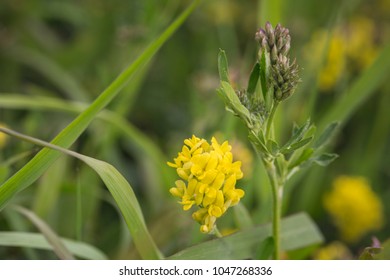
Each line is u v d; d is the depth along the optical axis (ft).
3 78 2.15
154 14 1.73
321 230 1.84
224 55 1.10
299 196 1.84
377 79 1.54
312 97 1.57
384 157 2.10
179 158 1.09
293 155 1.15
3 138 1.59
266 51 1.08
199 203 1.07
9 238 1.24
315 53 1.93
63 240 1.29
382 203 1.93
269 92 1.10
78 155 1.10
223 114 1.64
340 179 1.81
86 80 2.15
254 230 1.22
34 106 1.55
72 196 1.55
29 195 1.55
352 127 2.10
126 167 1.89
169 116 2.14
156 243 1.49
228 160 1.08
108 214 1.72
